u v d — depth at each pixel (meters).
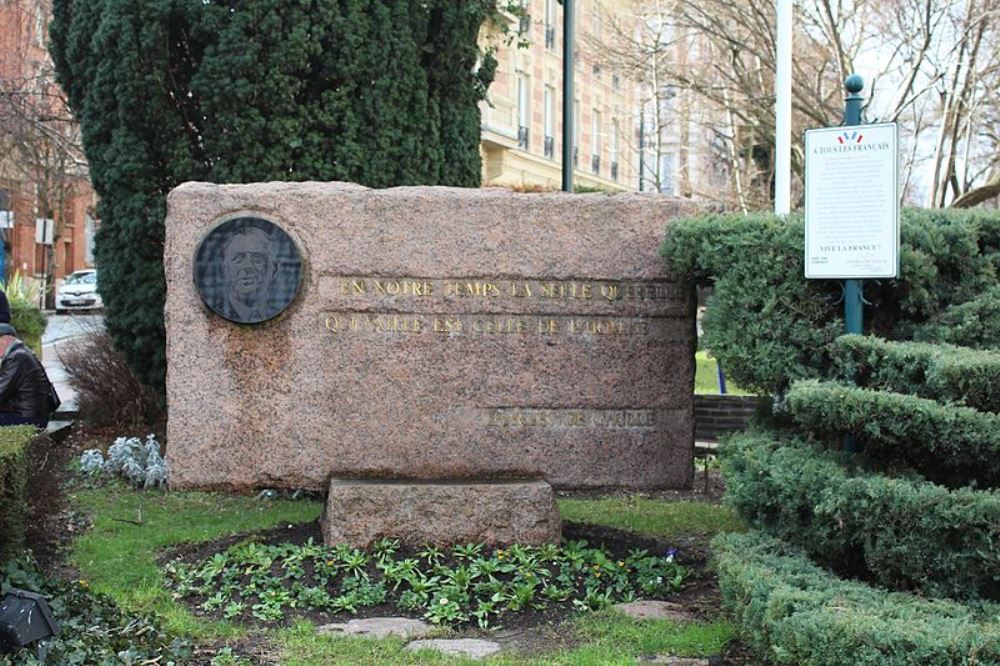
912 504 4.67
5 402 8.68
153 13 9.27
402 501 6.40
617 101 37.62
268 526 7.41
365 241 6.64
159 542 6.97
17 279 18.94
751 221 6.14
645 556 6.67
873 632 4.00
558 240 6.71
